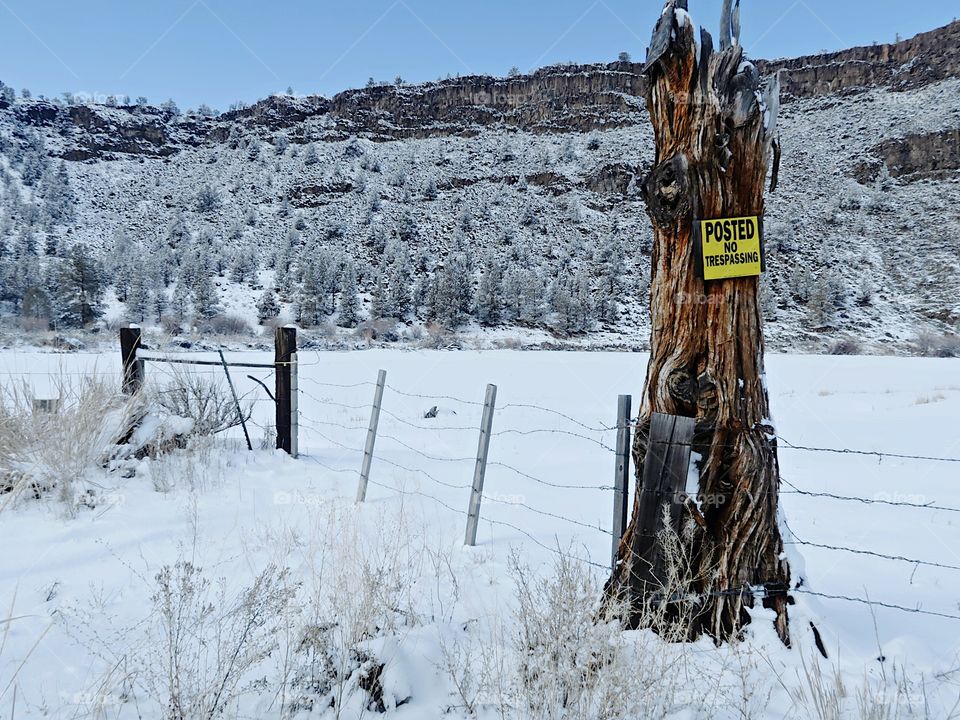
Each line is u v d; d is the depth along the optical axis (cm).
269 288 7769
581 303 6981
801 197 10400
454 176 13025
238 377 1847
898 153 10731
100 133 14812
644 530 323
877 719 241
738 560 308
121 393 725
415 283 8306
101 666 298
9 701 268
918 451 952
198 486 612
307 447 935
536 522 564
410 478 722
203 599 366
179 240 10144
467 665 277
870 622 345
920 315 7019
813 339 6562
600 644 263
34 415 583
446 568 425
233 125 15812
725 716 249
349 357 3566
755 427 316
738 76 302
